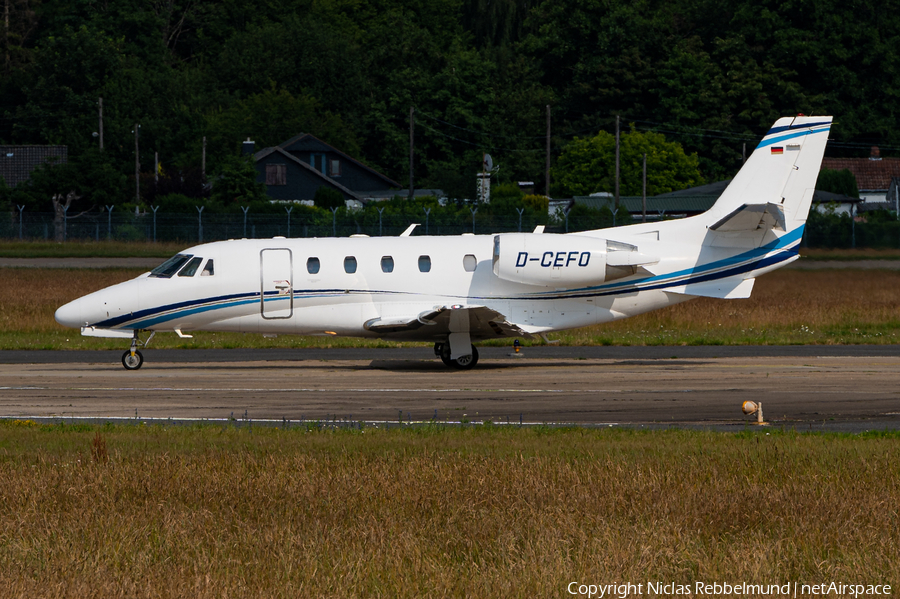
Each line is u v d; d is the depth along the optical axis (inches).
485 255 3255.4
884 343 3971.5
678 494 1504.7
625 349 3818.9
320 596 1130.7
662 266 3238.2
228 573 1193.4
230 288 3186.5
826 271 5669.3
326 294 3193.9
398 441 1930.4
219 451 1800.0
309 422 2167.8
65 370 3203.7
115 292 3174.2
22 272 6373.0
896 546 1301.7
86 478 1592.0
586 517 1403.8
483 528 1362.0
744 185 3275.1
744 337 4104.3
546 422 2228.1
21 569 1218.0
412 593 1135.6
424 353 3693.4
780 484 1573.6
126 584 1155.9
